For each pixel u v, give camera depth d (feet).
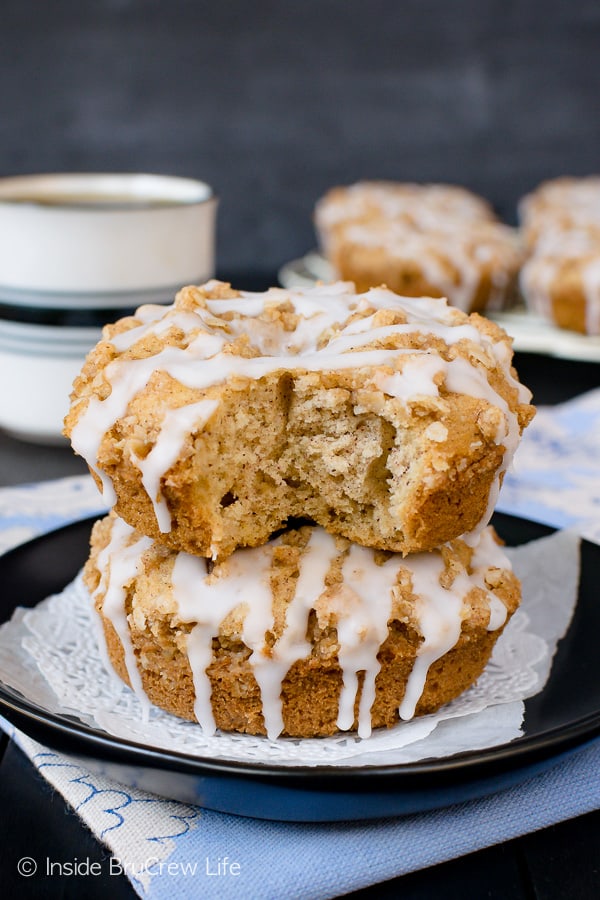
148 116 2.67
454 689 1.08
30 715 0.99
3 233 1.47
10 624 1.14
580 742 0.99
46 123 2.66
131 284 1.48
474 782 0.97
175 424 1.01
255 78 2.64
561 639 1.15
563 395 1.83
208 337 1.06
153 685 1.07
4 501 1.41
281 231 2.75
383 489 1.06
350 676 1.05
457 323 1.12
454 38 2.62
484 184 2.74
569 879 0.97
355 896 0.96
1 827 1.01
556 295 1.99
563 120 2.68
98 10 2.58
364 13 2.60
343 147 2.70
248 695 1.05
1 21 2.58
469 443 1.02
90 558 1.16
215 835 0.97
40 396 1.53
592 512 1.41
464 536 1.09
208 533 1.03
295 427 1.05
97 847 0.99
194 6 2.59
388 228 2.28
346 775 0.94
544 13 2.59
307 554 1.07
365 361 1.04
